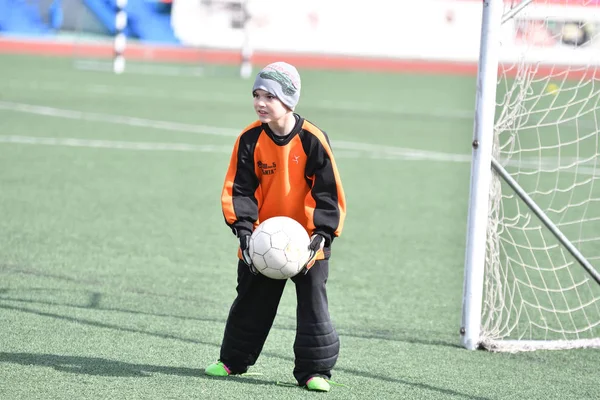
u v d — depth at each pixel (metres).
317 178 14.83
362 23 103.81
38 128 50.41
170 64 99.75
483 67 18.16
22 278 22.38
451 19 104.31
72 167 39.38
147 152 44.56
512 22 19.36
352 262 26.19
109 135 49.41
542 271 25.95
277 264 14.39
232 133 52.31
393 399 15.20
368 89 83.62
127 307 20.39
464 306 18.75
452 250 28.27
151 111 60.66
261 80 14.39
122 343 17.64
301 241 14.50
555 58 22.88
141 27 104.19
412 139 54.22
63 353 16.77
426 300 22.50
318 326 15.17
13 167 38.47
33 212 30.34
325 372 15.40
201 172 39.94
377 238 29.52
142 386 15.10
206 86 79.44
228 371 15.85
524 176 42.44
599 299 22.75
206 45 103.88
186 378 15.64
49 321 18.88
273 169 14.88
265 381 15.72
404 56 104.44
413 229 31.14
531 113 20.77
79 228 28.48
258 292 15.37
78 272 23.36
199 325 19.28
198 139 49.62
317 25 103.62
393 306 21.81
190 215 31.38
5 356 16.38
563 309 22.36
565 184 41.00
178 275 23.66
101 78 81.38
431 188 39.41
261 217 15.28
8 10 103.50
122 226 29.12
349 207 34.50
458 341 19.16
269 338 18.66
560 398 15.80
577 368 17.67
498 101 19.66
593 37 22.12
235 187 14.95
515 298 23.08
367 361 17.42
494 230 19.22
